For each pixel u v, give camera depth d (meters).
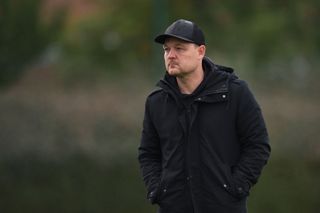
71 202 43.22
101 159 53.97
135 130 63.03
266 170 50.53
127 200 43.25
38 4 78.31
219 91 15.41
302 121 66.31
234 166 15.59
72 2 127.38
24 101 75.00
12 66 78.94
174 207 15.60
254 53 107.81
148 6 120.50
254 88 90.31
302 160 54.41
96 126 62.81
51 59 104.12
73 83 96.38
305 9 113.19
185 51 15.29
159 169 16.09
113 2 123.50
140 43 120.06
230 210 15.38
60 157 53.84
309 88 86.75
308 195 43.69
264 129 15.59
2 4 76.06
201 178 15.42
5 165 51.16
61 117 66.62
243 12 115.19
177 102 15.51
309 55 108.50
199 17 116.88
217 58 108.44
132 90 86.38
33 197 43.69
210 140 15.42
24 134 60.03
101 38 118.69
